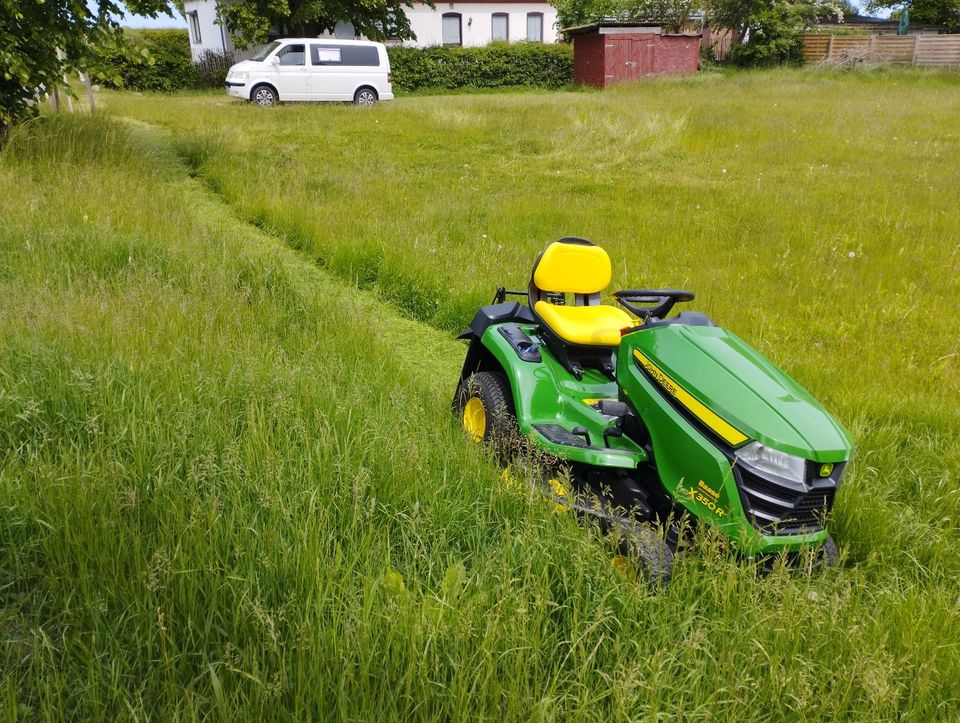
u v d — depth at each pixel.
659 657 2.81
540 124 18.36
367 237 8.82
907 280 8.79
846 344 7.02
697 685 2.78
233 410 4.29
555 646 2.84
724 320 7.29
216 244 7.76
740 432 3.31
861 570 3.79
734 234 10.56
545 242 9.83
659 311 4.41
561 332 4.52
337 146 15.62
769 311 7.75
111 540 3.01
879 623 3.16
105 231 7.36
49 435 3.78
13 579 3.02
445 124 18.31
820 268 9.03
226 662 2.58
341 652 2.64
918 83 28.66
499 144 16.70
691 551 3.36
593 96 26.75
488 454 4.25
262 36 27.67
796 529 3.38
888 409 5.59
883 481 4.77
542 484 3.78
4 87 11.53
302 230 9.38
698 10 37.84
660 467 3.62
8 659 2.61
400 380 5.42
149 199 9.45
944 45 34.38
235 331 5.42
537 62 32.72
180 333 5.09
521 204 11.54
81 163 10.66
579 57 32.50
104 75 12.20
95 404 3.96
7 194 8.42
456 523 3.61
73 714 2.49
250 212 10.28
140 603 2.80
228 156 13.23
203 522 3.18
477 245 9.27
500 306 5.23
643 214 11.35
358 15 29.72
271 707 2.50
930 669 2.87
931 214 11.34
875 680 2.66
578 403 4.29
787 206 11.73
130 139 13.91
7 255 6.45
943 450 5.09
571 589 3.22
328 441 3.91
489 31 35.41
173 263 6.88
